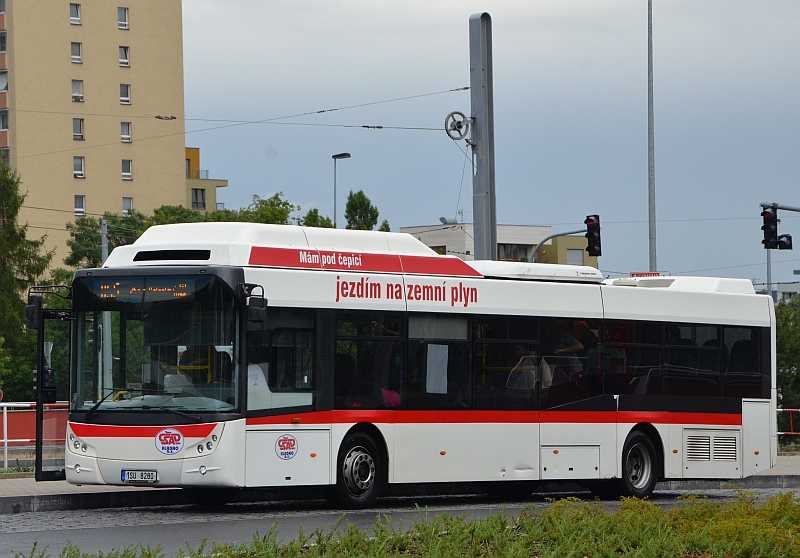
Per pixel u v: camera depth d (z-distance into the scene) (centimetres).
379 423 2150
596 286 2500
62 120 11062
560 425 2406
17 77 10831
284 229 2103
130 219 10131
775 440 2764
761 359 2753
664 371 2586
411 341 2206
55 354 2317
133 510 2109
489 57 3262
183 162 11812
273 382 2014
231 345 1972
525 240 13600
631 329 2544
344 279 2128
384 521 1900
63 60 11081
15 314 8438
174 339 1986
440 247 13062
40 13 10950
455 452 2247
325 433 2075
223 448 1947
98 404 2005
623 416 2509
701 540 1438
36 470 2094
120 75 11412
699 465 2628
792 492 1789
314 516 1981
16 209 9006
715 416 2658
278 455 2012
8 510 2048
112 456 1977
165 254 2052
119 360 2008
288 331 2047
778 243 4288
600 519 1566
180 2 11812
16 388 8144
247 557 1319
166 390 1975
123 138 11431
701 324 2658
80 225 10044
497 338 2331
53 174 11000
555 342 2422
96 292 2034
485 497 2592
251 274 2012
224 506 2212
